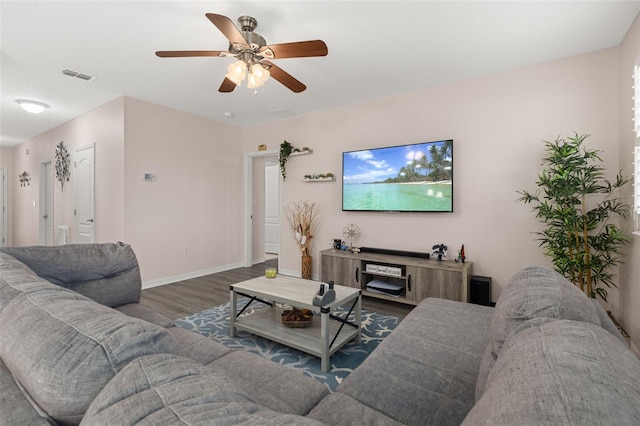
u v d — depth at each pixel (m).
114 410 0.50
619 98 2.64
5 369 0.76
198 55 2.20
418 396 1.17
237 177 5.41
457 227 3.44
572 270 2.58
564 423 0.42
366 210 3.96
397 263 3.36
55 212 5.35
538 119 3.01
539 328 0.81
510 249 3.16
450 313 1.97
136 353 0.66
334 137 4.35
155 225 4.20
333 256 3.82
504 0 2.10
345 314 3.14
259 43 2.20
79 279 2.03
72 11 2.21
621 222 2.58
